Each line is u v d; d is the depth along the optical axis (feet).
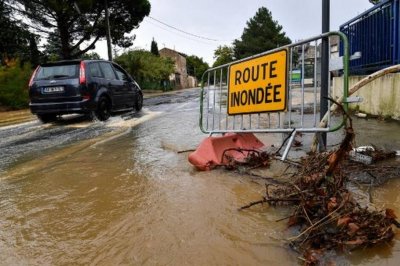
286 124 16.46
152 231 8.10
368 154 12.72
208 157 13.23
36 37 83.87
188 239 7.64
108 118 31.55
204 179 11.76
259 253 6.92
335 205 7.70
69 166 14.62
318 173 9.44
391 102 22.34
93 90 29.32
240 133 15.21
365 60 28.14
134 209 9.48
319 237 6.95
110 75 33.14
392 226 7.52
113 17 96.32
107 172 13.37
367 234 6.85
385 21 24.66
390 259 6.40
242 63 15.58
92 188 11.51
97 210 9.59
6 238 8.21
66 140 21.16
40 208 9.99
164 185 11.35
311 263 6.30
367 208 7.91
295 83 16.44
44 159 16.25
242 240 7.45
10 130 26.91
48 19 82.02
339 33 11.16
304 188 9.02
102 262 6.95
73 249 7.53
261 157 13.03
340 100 12.43
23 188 11.97
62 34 85.51
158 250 7.26
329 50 13.26
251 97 14.97
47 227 8.70
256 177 11.62
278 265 6.48
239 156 14.20
